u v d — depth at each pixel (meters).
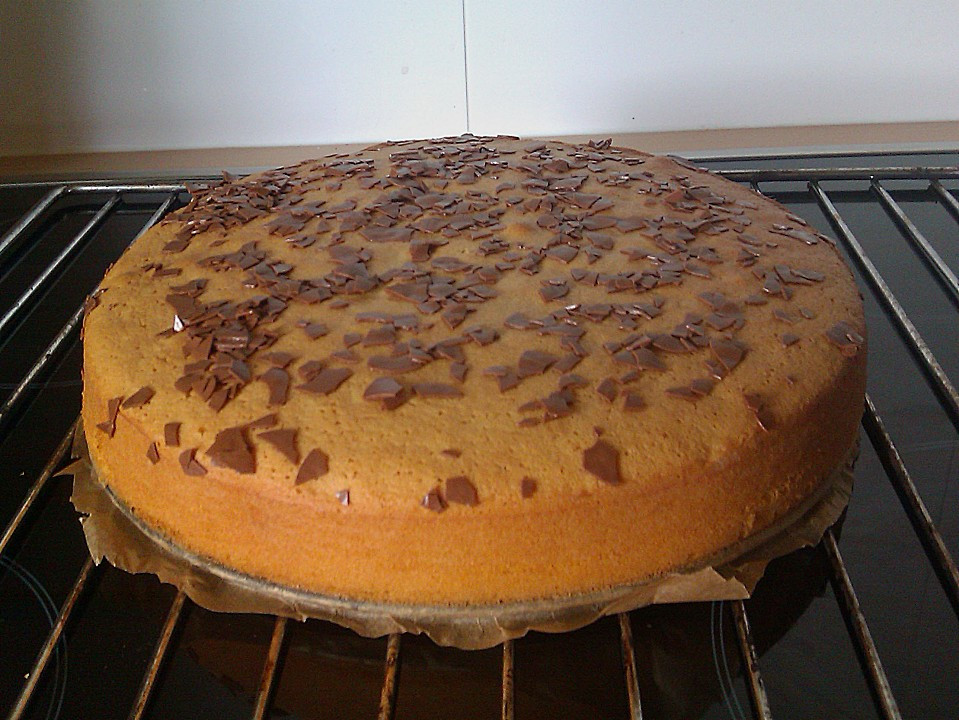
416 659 0.26
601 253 0.33
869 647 0.25
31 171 0.53
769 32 0.52
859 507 0.30
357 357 0.28
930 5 0.51
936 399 0.34
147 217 0.48
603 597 0.26
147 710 0.24
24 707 0.24
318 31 0.51
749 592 0.26
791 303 0.31
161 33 0.51
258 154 0.54
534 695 0.25
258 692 0.25
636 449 0.26
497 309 0.30
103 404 0.29
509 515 0.25
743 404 0.27
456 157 0.42
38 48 0.51
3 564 0.29
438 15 0.51
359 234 0.35
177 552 0.28
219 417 0.27
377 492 0.25
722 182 0.40
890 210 0.45
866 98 0.54
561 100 0.54
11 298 0.42
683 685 0.25
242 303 0.31
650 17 0.51
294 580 0.27
